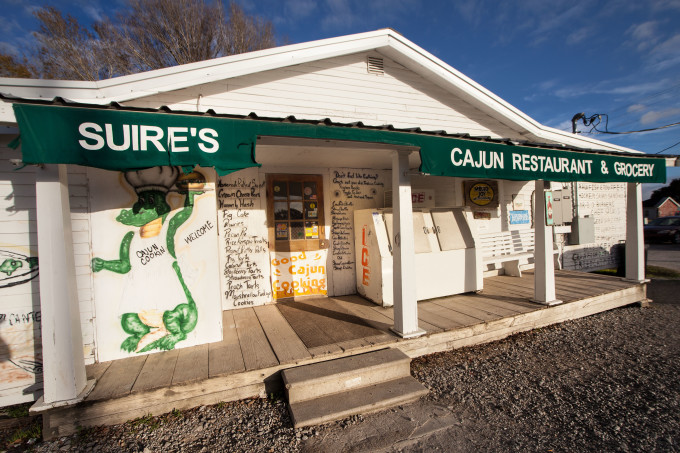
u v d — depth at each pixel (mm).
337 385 3422
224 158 2900
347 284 6188
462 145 3945
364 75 5402
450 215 6191
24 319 3479
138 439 2928
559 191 8211
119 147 2633
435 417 3225
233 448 2836
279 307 5469
